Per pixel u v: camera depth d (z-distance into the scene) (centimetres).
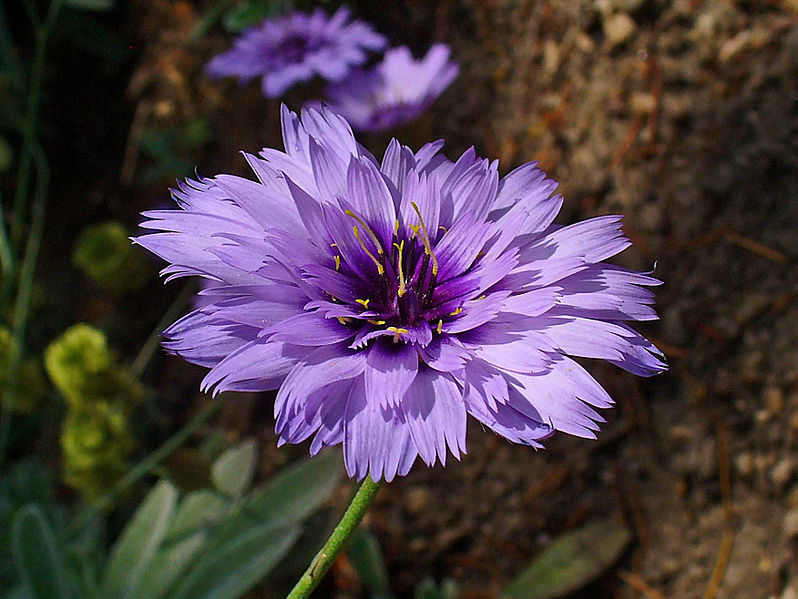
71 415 14
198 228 9
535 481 16
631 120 16
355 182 9
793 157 15
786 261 15
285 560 16
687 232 16
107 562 15
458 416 8
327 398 8
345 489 16
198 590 13
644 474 15
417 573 16
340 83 17
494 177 9
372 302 9
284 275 8
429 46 19
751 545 14
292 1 19
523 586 15
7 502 16
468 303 9
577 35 17
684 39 16
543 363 8
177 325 8
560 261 8
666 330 15
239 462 15
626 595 15
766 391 15
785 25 16
